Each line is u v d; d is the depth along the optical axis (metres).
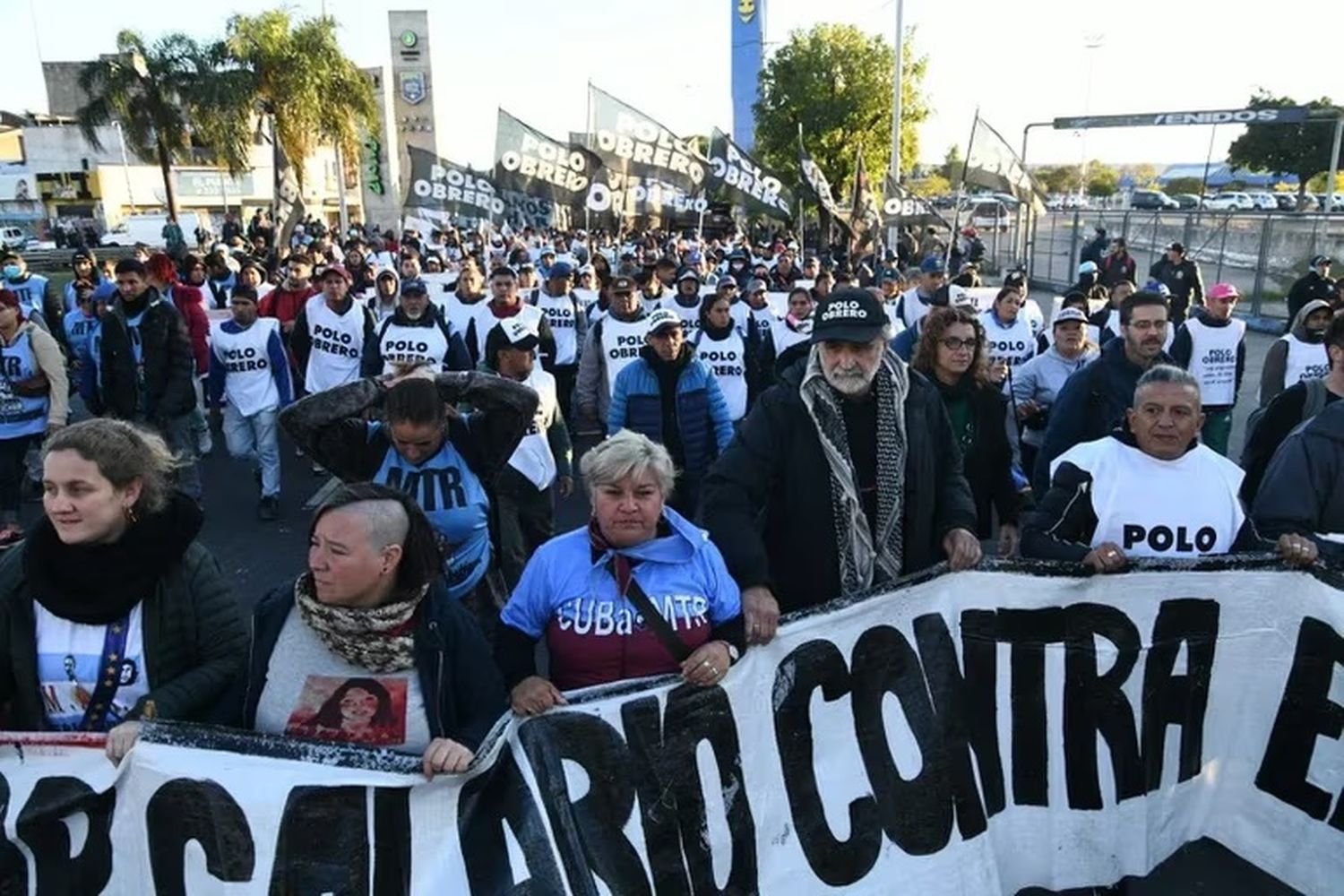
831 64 39.19
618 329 7.52
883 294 12.20
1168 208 46.56
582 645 2.82
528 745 2.66
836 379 3.23
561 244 22.94
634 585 2.82
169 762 2.46
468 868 2.52
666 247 23.23
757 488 3.25
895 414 3.30
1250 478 4.28
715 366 7.74
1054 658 3.34
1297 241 19.47
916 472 3.34
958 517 3.41
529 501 5.31
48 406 6.73
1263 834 3.42
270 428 7.85
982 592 3.30
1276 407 4.20
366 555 2.40
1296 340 6.98
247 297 7.68
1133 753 3.40
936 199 44.25
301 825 2.48
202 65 31.77
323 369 8.84
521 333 5.19
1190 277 16.61
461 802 2.54
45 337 6.65
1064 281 28.98
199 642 2.62
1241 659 3.38
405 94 47.25
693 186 16.41
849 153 39.41
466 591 3.74
